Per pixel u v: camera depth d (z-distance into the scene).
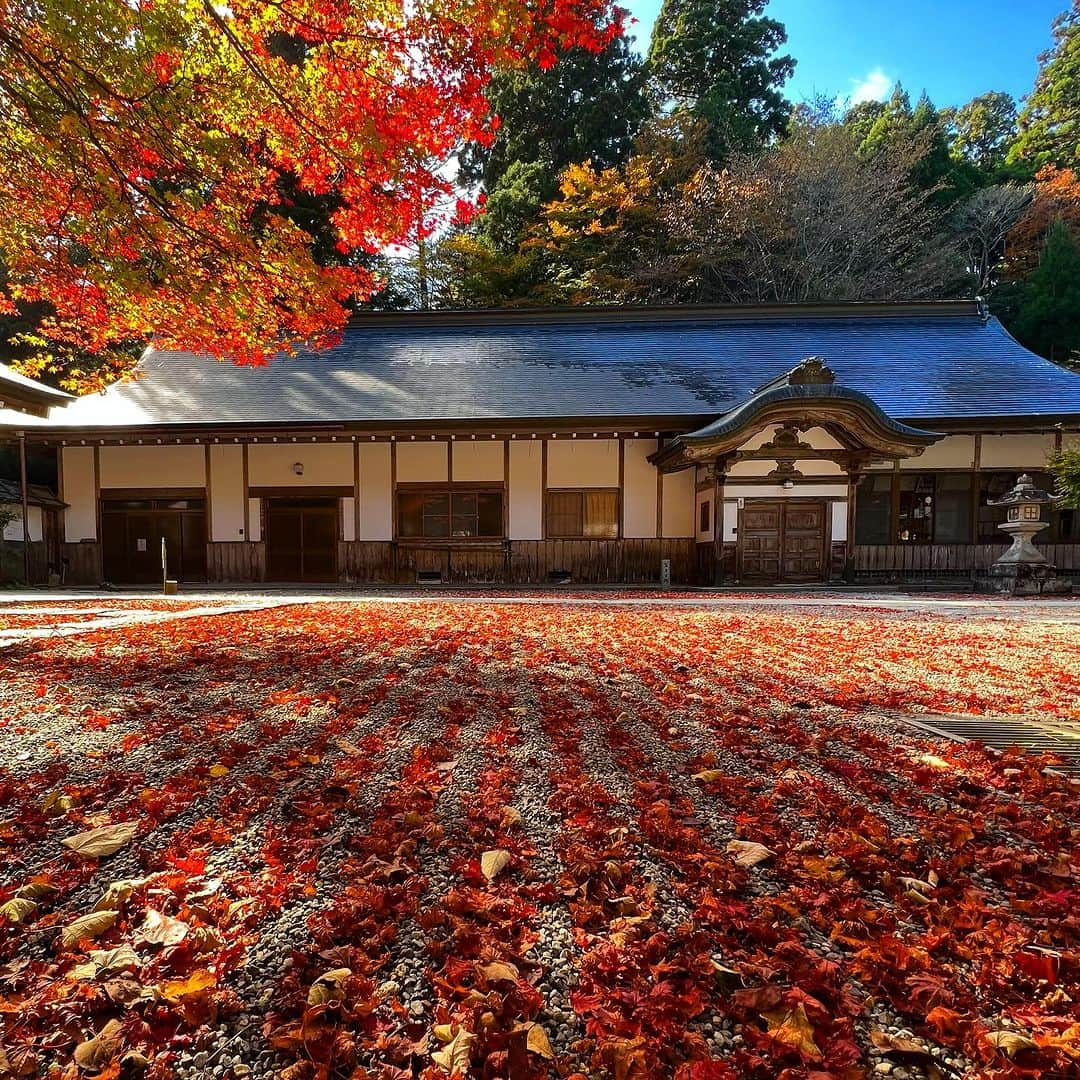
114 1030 1.31
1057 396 14.08
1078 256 26.03
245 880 1.90
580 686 4.29
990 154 37.44
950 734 3.33
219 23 5.06
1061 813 2.42
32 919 1.71
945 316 17.95
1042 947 1.62
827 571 13.12
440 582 14.46
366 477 14.53
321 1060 1.27
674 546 14.48
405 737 3.21
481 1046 1.30
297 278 6.30
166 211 5.63
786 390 12.02
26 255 6.24
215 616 7.82
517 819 2.31
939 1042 1.34
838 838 2.19
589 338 17.61
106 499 14.54
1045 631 6.96
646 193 25.33
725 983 1.49
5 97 4.91
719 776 2.71
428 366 16.27
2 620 7.21
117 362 8.93
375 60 5.35
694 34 31.12
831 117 27.31
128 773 2.66
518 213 25.94
